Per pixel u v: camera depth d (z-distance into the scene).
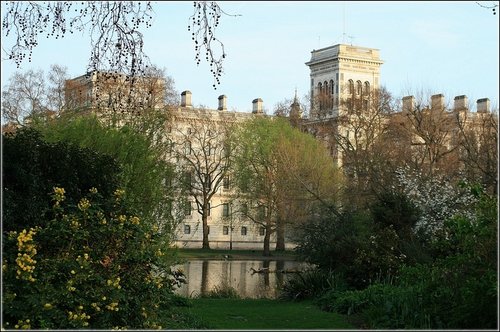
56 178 15.95
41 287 11.11
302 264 44.28
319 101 64.69
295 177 48.28
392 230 21.22
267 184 56.44
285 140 53.50
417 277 16.59
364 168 40.06
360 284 20.59
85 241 12.56
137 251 12.98
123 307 12.02
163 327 13.41
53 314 10.97
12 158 15.20
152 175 23.61
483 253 13.07
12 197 14.57
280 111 66.19
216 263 49.69
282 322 16.06
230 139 64.50
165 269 15.05
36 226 13.33
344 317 16.98
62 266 11.61
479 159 37.84
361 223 22.44
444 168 42.62
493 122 39.12
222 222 78.62
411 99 51.09
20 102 43.19
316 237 22.70
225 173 67.94
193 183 70.75
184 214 26.42
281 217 52.16
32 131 16.12
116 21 13.01
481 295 11.91
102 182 16.69
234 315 17.27
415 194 30.23
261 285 30.02
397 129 49.56
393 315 14.98
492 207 13.27
